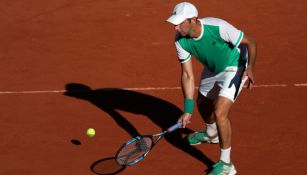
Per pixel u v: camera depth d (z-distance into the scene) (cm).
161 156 2872
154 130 3123
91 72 3959
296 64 3938
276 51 4184
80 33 4728
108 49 4369
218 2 5250
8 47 4503
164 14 5038
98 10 5203
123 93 3609
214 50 2578
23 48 4469
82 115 3322
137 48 4356
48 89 3712
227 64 2609
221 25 2505
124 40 4528
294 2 5178
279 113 3247
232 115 3238
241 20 4850
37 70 4038
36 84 3800
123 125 3189
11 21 5062
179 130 3111
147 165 2795
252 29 4656
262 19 4844
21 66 4122
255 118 3197
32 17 5131
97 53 4303
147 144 2644
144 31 4688
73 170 2775
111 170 2753
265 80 3681
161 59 4125
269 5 5131
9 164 2853
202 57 2634
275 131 3061
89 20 4997
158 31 4669
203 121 3192
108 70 3981
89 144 3005
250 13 4981
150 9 5166
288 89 3550
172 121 3225
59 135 3108
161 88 3669
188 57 2659
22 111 3406
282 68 3872
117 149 2942
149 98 3525
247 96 3453
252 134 3036
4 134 3141
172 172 2734
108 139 3044
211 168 2752
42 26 4928
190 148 2939
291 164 2769
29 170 2795
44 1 5484
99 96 3578
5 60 4247
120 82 3784
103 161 2839
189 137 2961
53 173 2761
